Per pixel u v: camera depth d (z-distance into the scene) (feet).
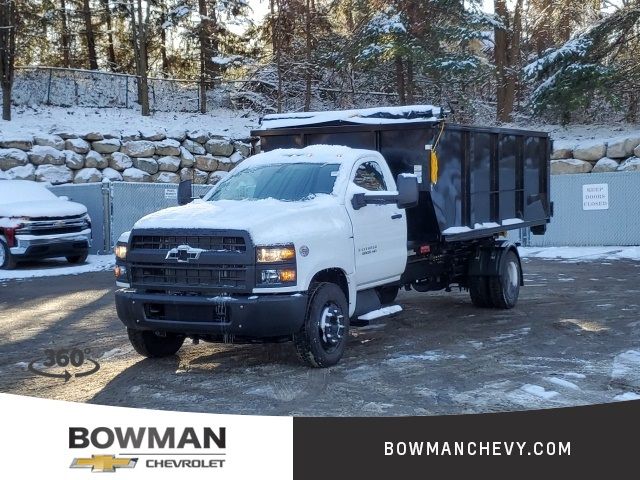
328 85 118.01
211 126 102.78
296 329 24.79
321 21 110.93
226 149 96.22
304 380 24.93
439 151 32.53
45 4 105.81
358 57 96.07
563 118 97.50
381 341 31.35
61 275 57.82
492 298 38.42
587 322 34.91
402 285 34.17
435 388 24.02
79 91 105.40
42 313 40.19
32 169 80.59
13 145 80.69
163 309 25.35
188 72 123.65
